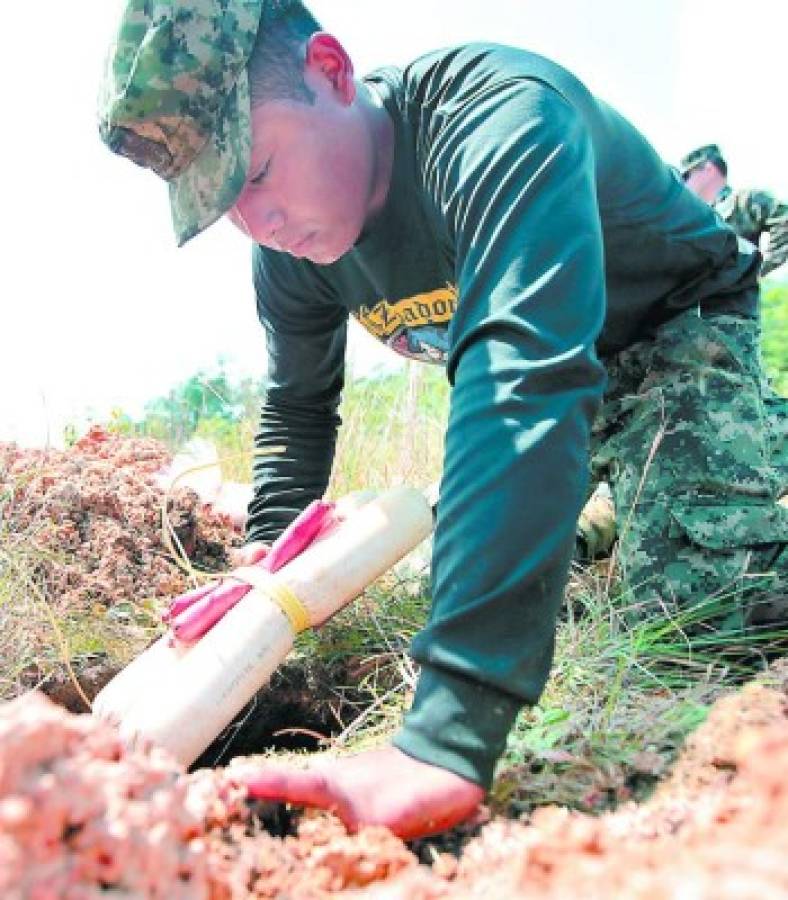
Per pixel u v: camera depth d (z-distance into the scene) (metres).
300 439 2.84
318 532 2.18
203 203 2.01
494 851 1.23
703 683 2.06
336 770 1.40
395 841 1.27
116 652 2.58
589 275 1.64
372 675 2.56
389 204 2.20
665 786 1.49
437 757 1.39
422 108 2.06
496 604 1.44
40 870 0.90
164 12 1.95
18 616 2.60
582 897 0.94
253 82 1.97
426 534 2.19
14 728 0.93
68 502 3.07
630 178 2.41
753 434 2.56
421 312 2.38
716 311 2.66
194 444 4.37
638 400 2.63
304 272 2.60
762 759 1.02
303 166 2.03
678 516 2.50
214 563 3.14
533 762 1.65
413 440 3.96
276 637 1.94
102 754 1.03
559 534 1.49
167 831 0.99
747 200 4.59
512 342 1.56
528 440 1.50
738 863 0.86
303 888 1.21
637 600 2.52
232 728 2.45
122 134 2.03
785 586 2.48
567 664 2.19
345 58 2.04
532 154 1.71
